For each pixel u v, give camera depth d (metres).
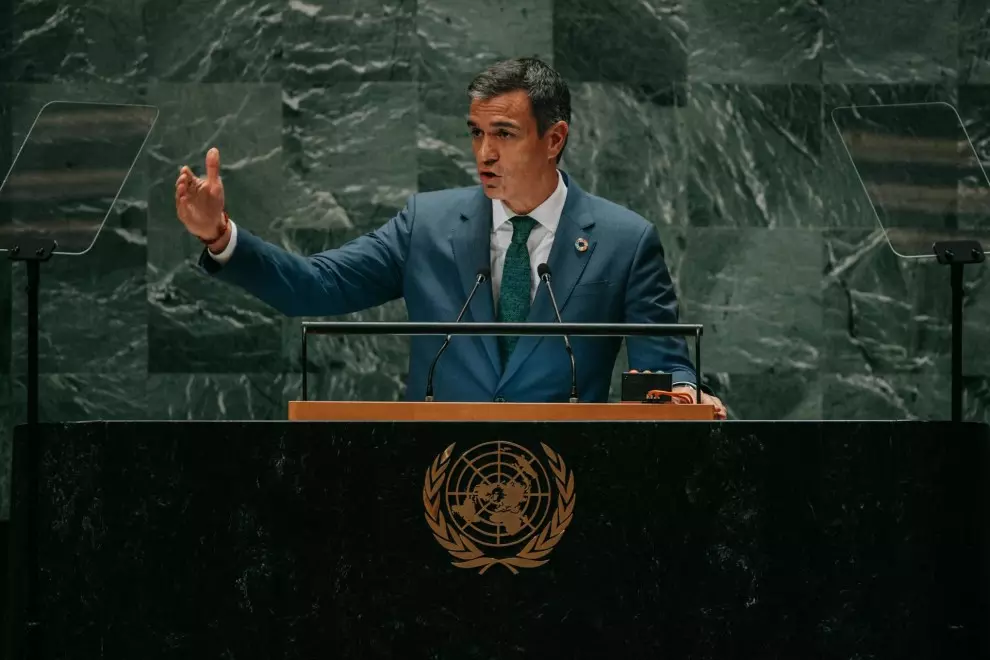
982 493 10.59
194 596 10.23
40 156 12.17
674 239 24.44
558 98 15.27
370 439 10.35
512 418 10.60
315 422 10.35
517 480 10.37
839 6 24.69
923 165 13.14
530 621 10.26
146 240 24.00
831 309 24.38
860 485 10.48
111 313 23.92
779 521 10.40
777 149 24.53
